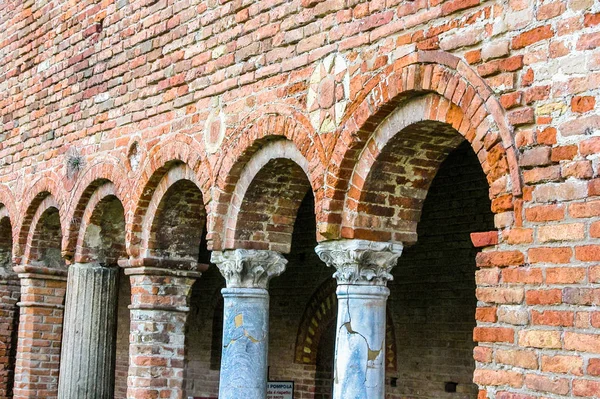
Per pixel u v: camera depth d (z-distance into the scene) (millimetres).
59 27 12562
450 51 6723
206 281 15898
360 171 7625
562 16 5914
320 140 7926
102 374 11820
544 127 5918
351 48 7715
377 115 7367
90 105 11711
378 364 7641
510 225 6070
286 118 8375
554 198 5797
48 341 13328
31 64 13297
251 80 8898
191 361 16000
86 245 11914
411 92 7031
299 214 13922
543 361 5707
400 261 11906
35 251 13297
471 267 10859
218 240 9211
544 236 5812
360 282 7703
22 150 13453
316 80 8078
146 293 10367
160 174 10281
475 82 6434
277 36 8609
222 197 9188
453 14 6746
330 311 13164
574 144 5727
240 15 9117
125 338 18078
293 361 13703
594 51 5703
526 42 6121
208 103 9508
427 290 11453
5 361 15094
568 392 5531
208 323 15789
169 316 10453
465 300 10914
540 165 5898
